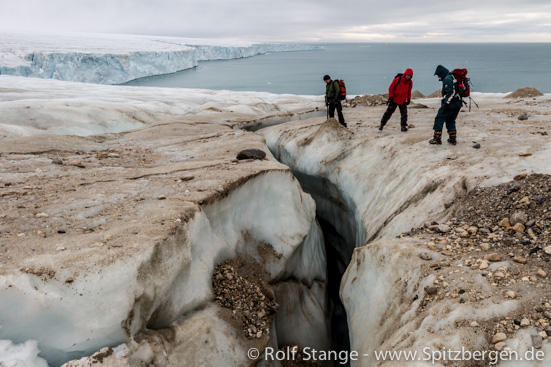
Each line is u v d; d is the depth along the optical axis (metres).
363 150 8.95
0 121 14.59
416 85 82.00
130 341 3.24
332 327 7.95
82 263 3.29
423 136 8.41
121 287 3.25
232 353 4.17
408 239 4.80
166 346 3.55
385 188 7.40
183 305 4.05
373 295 4.59
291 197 7.19
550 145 6.20
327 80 10.35
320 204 10.86
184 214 4.49
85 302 3.10
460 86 6.93
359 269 5.30
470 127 8.82
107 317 3.12
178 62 110.00
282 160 11.91
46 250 3.51
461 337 3.01
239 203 6.13
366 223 7.27
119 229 4.03
